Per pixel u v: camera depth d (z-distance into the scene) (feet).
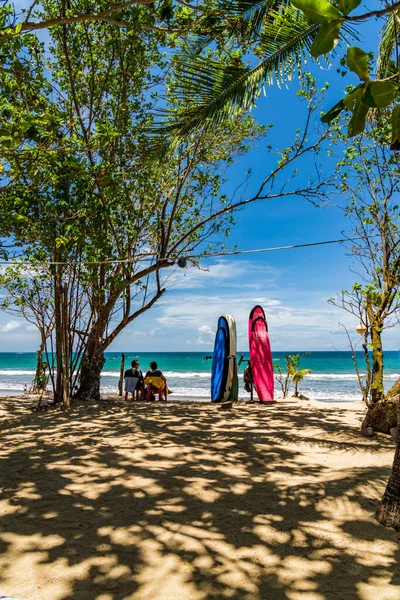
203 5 15.88
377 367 26.50
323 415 33.63
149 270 37.11
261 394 41.98
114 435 24.49
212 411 35.22
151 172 33.06
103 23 34.17
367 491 15.08
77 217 28.91
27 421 29.04
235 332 40.32
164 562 10.41
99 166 24.45
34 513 13.19
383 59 16.42
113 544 11.27
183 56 16.75
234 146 38.86
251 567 10.28
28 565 10.16
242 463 19.07
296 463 19.08
